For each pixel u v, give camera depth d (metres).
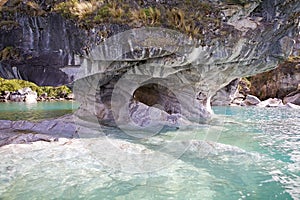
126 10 8.37
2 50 7.93
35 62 8.10
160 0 8.92
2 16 7.96
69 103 23.91
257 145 7.93
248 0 9.88
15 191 4.51
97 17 8.05
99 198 4.35
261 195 4.46
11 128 9.24
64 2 8.00
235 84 20.95
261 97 29.86
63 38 7.98
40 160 5.91
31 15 7.86
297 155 6.83
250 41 10.54
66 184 4.81
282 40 12.05
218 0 9.79
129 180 5.03
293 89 27.97
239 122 12.44
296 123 12.27
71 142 7.32
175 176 5.27
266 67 13.27
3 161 5.80
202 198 4.36
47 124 9.54
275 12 10.65
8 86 28.39
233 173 5.45
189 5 9.30
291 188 4.72
